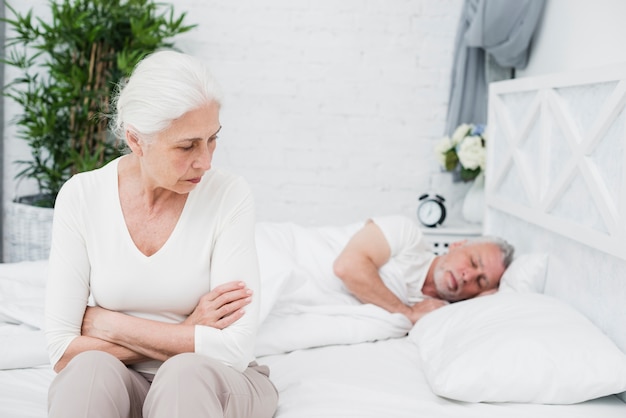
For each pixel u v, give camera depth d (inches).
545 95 96.7
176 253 62.4
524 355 71.9
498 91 118.0
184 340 60.2
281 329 87.4
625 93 73.4
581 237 83.5
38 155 149.9
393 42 153.3
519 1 123.6
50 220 137.7
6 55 152.0
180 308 64.0
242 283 62.4
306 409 68.4
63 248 62.1
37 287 95.7
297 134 155.6
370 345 90.2
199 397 53.7
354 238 98.4
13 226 141.5
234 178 65.6
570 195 89.2
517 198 109.9
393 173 157.1
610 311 78.7
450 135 148.6
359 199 157.8
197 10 151.6
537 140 101.2
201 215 63.2
